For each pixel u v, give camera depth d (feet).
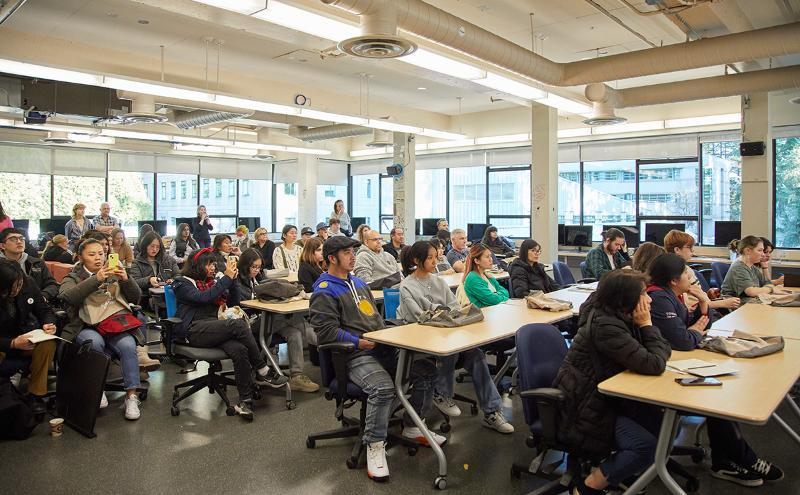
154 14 17.46
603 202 31.83
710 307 12.60
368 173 43.62
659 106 28.43
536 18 18.17
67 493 8.65
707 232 28.45
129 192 37.50
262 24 14.47
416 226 36.60
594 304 7.63
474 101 31.35
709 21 18.06
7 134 31.17
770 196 23.30
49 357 11.73
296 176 43.86
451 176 38.17
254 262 15.16
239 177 43.39
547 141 26.43
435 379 10.50
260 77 25.61
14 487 8.84
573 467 7.86
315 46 16.42
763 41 15.20
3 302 11.30
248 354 12.33
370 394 9.21
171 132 32.58
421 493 8.64
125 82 17.97
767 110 22.72
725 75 20.56
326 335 9.70
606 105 21.75
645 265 11.80
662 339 7.57
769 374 7.27
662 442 6.54
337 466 9.58
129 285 12.71
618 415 7.25
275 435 10.94
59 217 32.32
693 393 6.48
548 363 8.11
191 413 12.19
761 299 13.50
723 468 8.93
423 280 11.73
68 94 21.94
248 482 9.00
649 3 13.93
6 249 13.73
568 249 30.89
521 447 10.33
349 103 29.60
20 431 10.66
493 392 11.08
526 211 34.53
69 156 34.45
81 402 11.13
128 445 10.46
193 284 12.63
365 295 11.12
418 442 10.18
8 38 18.86
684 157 28.84
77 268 12.60
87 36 19.61
